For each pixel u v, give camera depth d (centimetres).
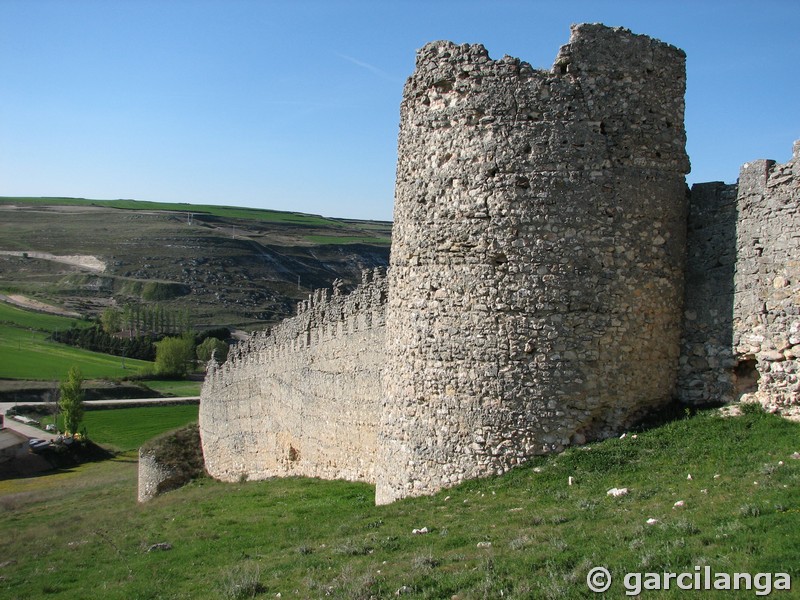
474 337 1714
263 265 19000
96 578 1812
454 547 1334
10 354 11575
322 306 3100
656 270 1722
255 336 4028
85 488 5053
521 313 1673
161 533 2305
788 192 1614
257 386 3897
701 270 1755
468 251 1731
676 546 1083
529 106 1691
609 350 1669
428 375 1775
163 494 3897
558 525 1323
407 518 1599
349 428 2828
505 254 1691
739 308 1688
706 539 1085
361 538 1530
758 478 1325
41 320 14362
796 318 1588
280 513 2309
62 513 3672
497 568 1151
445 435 1741
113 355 12600
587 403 1658
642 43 1714
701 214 1766
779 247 1622
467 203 1738
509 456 1669
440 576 1177
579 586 1034
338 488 2656
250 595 1332
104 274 17625
